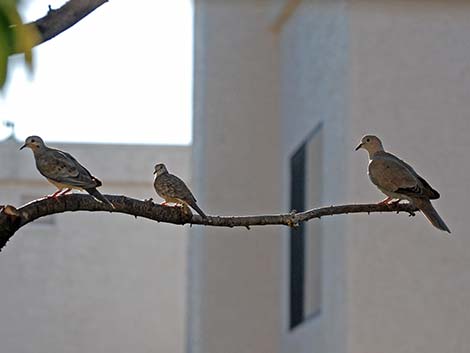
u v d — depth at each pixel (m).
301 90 19.03
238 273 21.22
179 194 9.01
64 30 6.76
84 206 7.64
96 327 28.41
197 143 21.55
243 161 21.28
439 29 15.20
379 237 15.06
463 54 15.16
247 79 21.39
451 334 14.91
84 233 28.53
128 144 27.66
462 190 15.00
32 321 28.25
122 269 28.59
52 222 28.44
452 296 14.96
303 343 18.31
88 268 28.48
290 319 19.86
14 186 27.36
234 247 21.27
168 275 28.67
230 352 21.09
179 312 28.62
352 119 15.20
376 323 14.98
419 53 15.20
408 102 15.15
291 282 19.83
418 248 15.03
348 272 15.06
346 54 15.43
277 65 21.34
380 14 15.27
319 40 17.52
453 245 14.98
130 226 28.66
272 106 21.36
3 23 4.69
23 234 28.31
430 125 15.11
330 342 16.03
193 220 7.76
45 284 28.33
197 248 21.39
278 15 20.42
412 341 14.94
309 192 18.25
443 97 15.13
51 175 9.24
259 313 21.12
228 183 21.25
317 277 17.36
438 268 14.98
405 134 15.12
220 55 21.41
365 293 14.99
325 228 16.55
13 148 27.36
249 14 21.39
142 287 28.59
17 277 28.25
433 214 9.29
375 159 10.02
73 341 28.28
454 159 15.05
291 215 7.84
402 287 14.98
